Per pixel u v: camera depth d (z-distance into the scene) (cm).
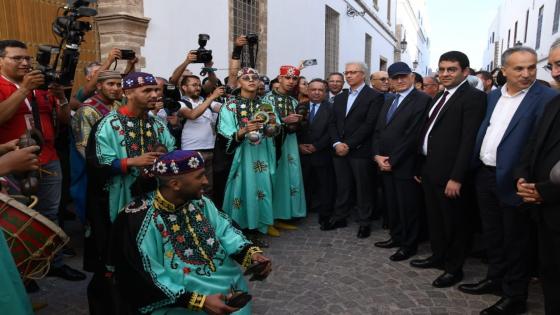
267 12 873
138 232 195
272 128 419
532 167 247
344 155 470
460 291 334
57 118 358
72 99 393
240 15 784
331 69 1353
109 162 279
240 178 431
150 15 554
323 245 439
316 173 505
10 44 311
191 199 203
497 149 293
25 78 282
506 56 292
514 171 268
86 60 517
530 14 1606
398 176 393
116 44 520
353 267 382
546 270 247
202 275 206
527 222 286
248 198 434
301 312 303
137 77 283
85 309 310
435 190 348
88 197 296
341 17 1385
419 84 661
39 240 222
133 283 192
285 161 482
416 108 392
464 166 318
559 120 238
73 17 330
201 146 470
